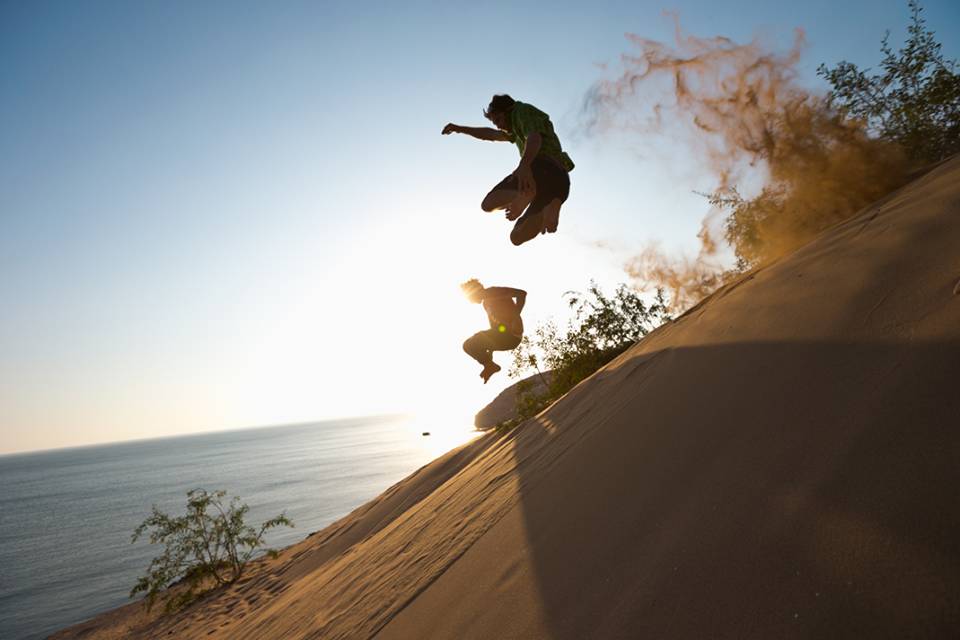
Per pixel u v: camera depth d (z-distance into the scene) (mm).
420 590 2936
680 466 2023
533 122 3539
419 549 3816
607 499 2203
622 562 1738
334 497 62500
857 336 1984
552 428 4391
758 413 1972
